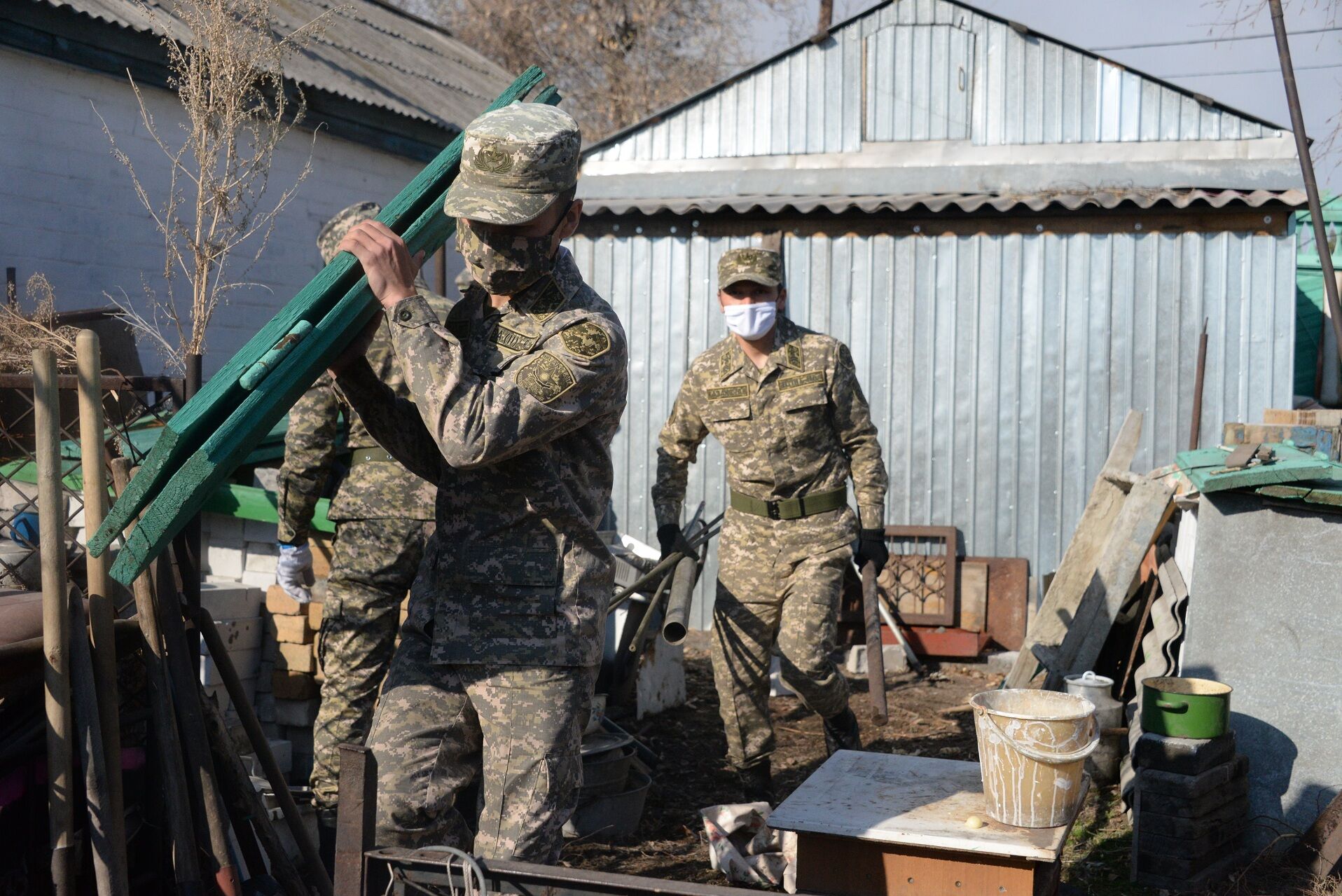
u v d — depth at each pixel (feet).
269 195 28.19
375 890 7.11
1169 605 15.60
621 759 13.12
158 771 9.79
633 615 15.33
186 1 18.43
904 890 8.29
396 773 7.85
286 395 7.54
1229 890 11.75
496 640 7.81
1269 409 22.48
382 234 7.62
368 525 11.69
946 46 27.09
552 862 7.84
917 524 25.34
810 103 27.86
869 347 25.62
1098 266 24.79
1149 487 17.11
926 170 27.09
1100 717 14.76
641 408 26.78
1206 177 25.62
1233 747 12.54
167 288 26.14
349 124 30.50
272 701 14.11
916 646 23.62
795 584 13.58
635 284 26.73
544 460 7.89
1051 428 24.99
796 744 17.11
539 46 68.03
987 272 25.17
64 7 23.21
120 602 10.24
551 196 7.68
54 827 8.49
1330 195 37.88
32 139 23.35
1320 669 12.76
